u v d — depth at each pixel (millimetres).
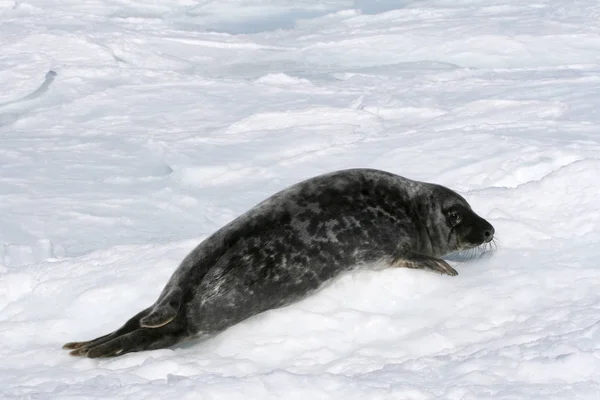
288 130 26078
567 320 9641
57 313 11898
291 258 11117
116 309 11742
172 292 10602
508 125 23828
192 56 43250
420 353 9570
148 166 24266
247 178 22219
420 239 12234
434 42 41875
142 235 19078
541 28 42750
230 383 8492
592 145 20484
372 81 34938
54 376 9695
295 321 10656
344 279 11555
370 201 11914
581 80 31188
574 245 12531
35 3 59031
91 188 22516
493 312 10367
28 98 33438
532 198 14492
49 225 19875
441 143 22141
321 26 50531
